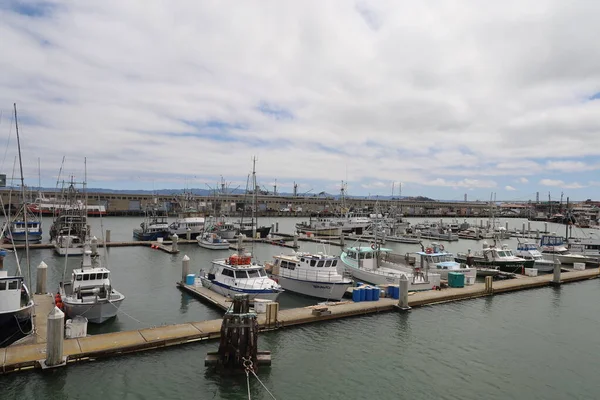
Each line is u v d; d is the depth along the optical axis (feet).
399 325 92.43
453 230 389.39
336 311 94.43
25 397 57.06
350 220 362.53
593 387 65.82
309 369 69.05
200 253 212.43
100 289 92.32
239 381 63.52
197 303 108.06
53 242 214.69
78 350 66.64
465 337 86.43
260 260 203.41
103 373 63.72
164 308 103.40
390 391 62.80
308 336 83.61
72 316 86.43
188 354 70.95
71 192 252.01
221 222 304.30
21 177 88.12
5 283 71.46
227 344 64.34
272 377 65.67
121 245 232.94
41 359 63.05
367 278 137.28
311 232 318.45
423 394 62.18
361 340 82.64
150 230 258.98
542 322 98.43
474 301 116.26
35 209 367.86
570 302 118.21
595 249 205.98
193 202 523.70
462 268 142.72
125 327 88.17
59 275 145.89
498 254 169.89
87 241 185.37
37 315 87.10
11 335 70.74
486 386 65.31
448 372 69.87
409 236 322.34
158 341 71.61
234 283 106.73
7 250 199.41
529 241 347.77
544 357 77.15
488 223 459.73
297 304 111.24
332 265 117.91
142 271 158.20
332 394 61.31
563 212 644.69
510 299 120.16
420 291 120.47
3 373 60.70
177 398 58.49
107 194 547.90
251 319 65.72
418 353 77.20
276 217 639.76
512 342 84.53
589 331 92.48
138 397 58.29
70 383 60.64
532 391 64.08
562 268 179.93
